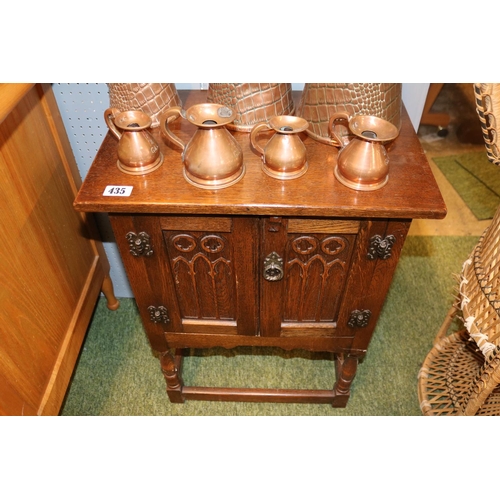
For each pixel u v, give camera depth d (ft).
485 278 2.91
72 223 3.87
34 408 3.17
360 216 2.45
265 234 2.65
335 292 3.04
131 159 2.57
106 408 4.16
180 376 4.08
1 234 2.79
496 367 2.89
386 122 2.52
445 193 6.47
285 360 4.56
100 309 5.02
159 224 2.64
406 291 5.17
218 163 2.44
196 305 3.18
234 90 2.76
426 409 4.04
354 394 4.26
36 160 3.24
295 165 2.54
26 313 3.09
